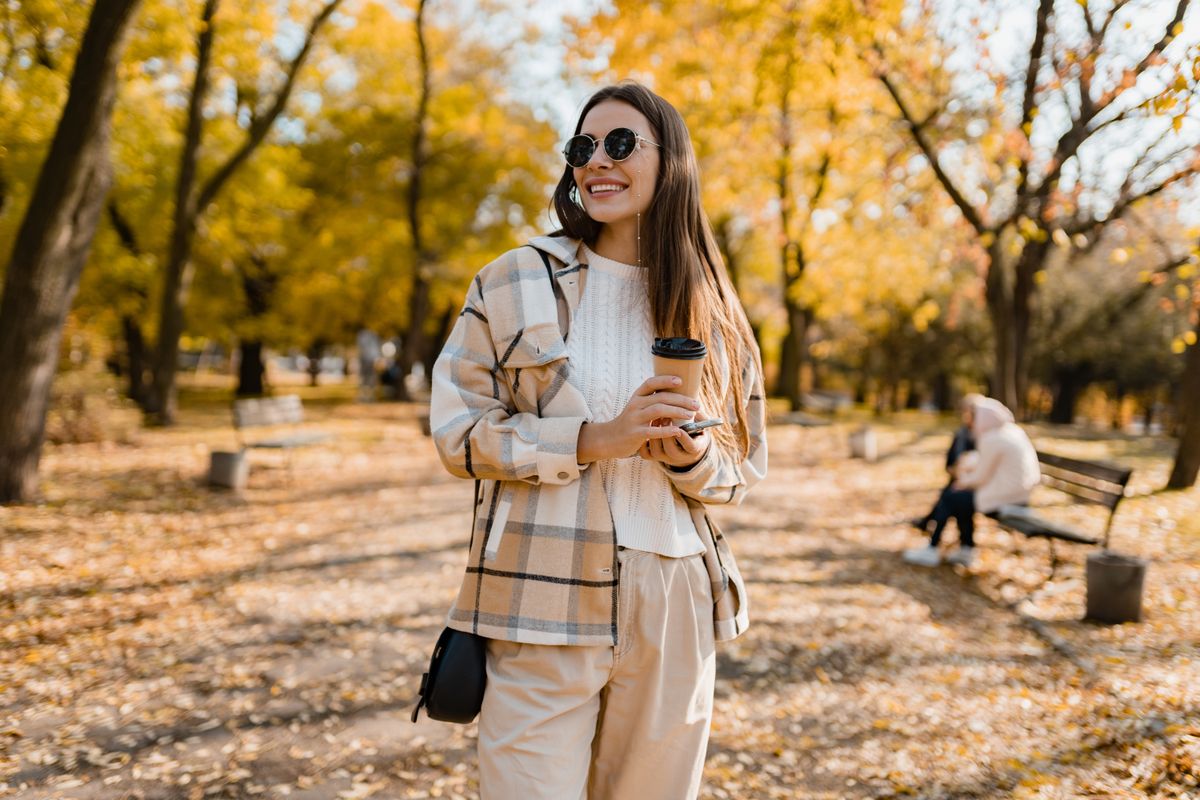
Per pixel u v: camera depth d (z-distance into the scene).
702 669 1.56
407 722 3.73
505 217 23.28
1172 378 25.23
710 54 9.26
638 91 1.60
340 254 22.95
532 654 1.46
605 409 1.53
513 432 1.45
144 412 18.06
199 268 20.67
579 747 1.47
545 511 1.49
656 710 1.52
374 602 5.48
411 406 23.38
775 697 4.13
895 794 3.17
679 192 1.59
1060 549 6.98
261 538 7.15
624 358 1.56
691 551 1.56
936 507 6.89
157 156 17.14
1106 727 3.53
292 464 11.54
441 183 22.81
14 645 4.39
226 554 6.55
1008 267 13.56
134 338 19.42
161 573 5.90
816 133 14.38
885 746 3.58
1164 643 4.59
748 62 9.20
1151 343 24.95
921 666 4.50
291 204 19.02
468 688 1.47
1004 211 11.92
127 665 4.23
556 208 1.63
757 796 3.17
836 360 39.09
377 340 29.55
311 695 3.98
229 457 9.27
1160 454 13.12
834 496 10.04
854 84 9.30
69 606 5.07
